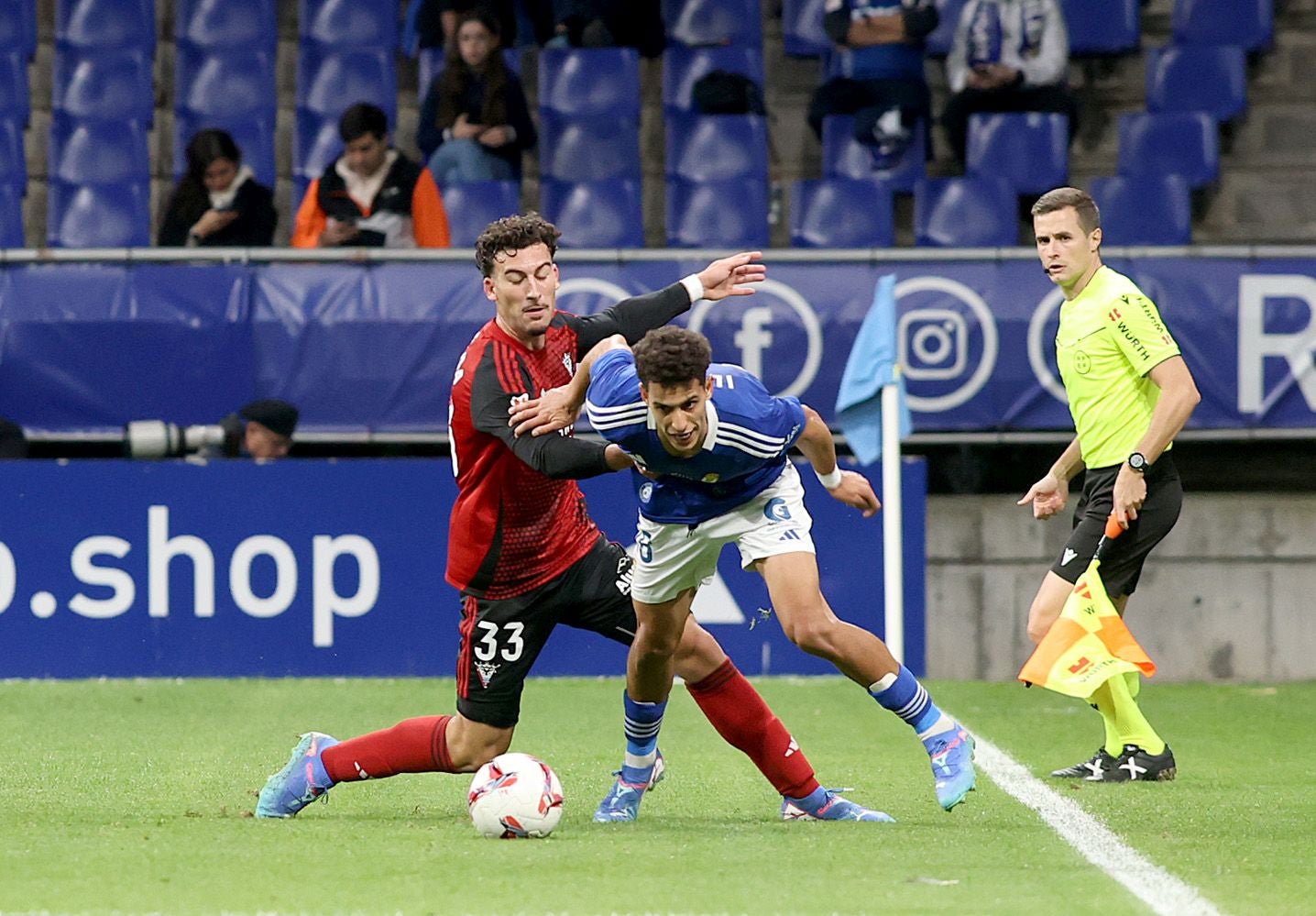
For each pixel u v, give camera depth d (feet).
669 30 155.63
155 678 110.42
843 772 75.20
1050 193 73.82
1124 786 71.15
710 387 54.08
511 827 55.01
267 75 153.38
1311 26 151.84
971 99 144.56
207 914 43.55
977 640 124.47
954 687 115.24
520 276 56.44
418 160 154.20
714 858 51.72
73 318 121.39
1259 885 48.08
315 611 111.24
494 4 147.02
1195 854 53.31
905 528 114.32
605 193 143.23
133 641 110.63
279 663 111.04
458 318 122.01
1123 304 71.67
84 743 83.51
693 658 59.67
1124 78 152.87
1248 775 75.15
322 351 121.80
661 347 50.75
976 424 121.80
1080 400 73.31
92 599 110.52
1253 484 132.67
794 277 122.21
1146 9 155.43
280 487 111.04
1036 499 75.97
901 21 144.66
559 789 55.93
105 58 153.07
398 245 129.90
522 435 55.67
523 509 58.29
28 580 110.32
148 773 72.95
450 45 142.00
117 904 44.80
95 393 121.70
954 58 145.28
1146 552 72.49
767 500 57.06
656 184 154.92
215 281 122.62
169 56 160.15
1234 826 59.47
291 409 117.08
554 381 58.75
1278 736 90.99
